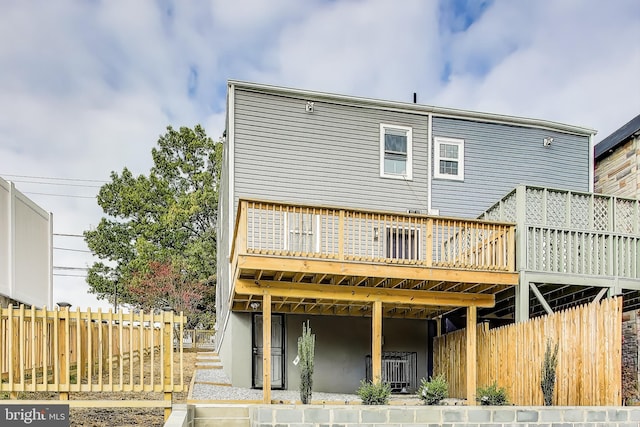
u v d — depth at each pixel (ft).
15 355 21.24
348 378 36.65
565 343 24.57
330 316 37.19
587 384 23.34
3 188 35.83
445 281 29.04
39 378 23.77
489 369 30.30
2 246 35.50
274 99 39.34
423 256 37.29
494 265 29.73
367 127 41.04
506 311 37.76
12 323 20.49
